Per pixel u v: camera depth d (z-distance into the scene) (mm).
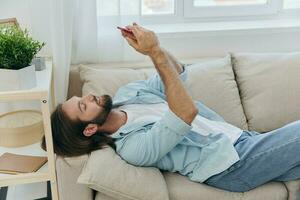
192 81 2039
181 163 1656
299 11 2711
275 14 2695
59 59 2051
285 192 1643
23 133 1868
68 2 2020
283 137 1654
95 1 2125
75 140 1611
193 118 1536
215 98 2041
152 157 1562
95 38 2195
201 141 1682
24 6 2152
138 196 1494
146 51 1547
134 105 1781
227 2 2645
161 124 1538
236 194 1634
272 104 2066
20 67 1589
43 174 1688
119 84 2021
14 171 1696
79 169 1556
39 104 2289
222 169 1604
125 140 1602
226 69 2129
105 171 1474
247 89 2117
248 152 1656
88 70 2080
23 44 1588
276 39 2518
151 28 2484
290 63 2141
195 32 2406
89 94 1750
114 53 2271
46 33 2152
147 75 2092
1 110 2260
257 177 1640
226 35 2453
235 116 2057
